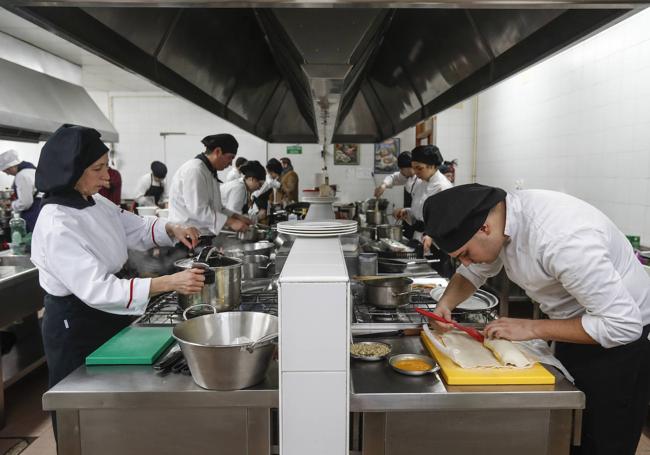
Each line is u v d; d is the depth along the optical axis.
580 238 1.12
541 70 4.64
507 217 1.23
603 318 1.13
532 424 1.15
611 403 1.34
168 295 1.87
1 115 3.61
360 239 2.97
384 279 1.71
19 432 2.44
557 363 1.26
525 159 5.04
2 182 6.72
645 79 3.12
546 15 1.53
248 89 3.29
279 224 1.61
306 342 1.02
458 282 1.56
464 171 6.80
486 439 1.15
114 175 5.12
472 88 2.29
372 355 1.30
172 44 1.95
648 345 1.30
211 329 1.25
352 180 8.17
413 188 4.19
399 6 1.11
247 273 2.09
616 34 3.42
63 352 1.58
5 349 2.95
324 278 1.00
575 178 4.02
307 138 5.23
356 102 5.02
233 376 1.10
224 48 2.38
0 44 4.96
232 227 3.14
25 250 3.19
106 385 1.14
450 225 1.14
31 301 2.80
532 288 1.36
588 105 3.81
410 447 1.16
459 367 1.19
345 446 1.05
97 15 1.45
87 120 5.00
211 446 1.15
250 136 8.10
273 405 1.12
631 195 3.28
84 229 1.54
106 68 6.40
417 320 1.58
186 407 1.12
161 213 5.51
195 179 3.03
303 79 1.91
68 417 1.14
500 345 1.25
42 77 4.75
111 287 1.40
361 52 1.61
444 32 2.11
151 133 8.05
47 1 1.09
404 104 3.61
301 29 1.36
